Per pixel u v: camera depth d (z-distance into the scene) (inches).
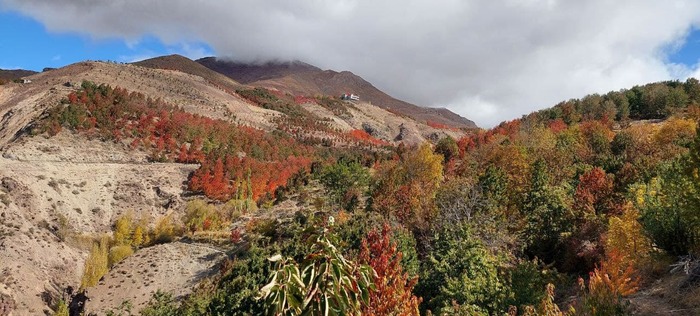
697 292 615.8
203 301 1268.5
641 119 3230.8
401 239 884.0
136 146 3720.5
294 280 154.7
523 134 2405.3
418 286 792.3
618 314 502.6
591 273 729.6
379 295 398.9
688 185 685.9
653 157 1493.6
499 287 722.8
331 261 162.6
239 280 1301.7
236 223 2564.0
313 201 2522.1
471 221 1133.1
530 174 1515.7
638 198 948.0
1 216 2357.3
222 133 4345.5
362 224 1199.6
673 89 3309.5
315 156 4702.3
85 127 3617.1
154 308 1438.2
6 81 5575.8
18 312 1840.6
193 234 2522.1
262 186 3245.6
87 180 3122.5
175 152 3838.6
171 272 2030.0
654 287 693.9
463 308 618.2
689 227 692.7
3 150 3112.7
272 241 1852.9
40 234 2388.0
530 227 1176.2
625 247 776.3
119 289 1947.6
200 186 3326.8
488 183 1402.6
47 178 2930.6
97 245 2454.5
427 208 1296.8
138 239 2583.7
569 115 3250.5
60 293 2094.0
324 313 152.1
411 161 1877.5
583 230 1079.6
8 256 2086.6
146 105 4451.3
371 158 3368.6
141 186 3253.0
